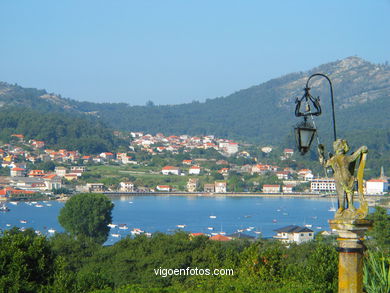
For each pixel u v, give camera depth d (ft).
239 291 128.36
